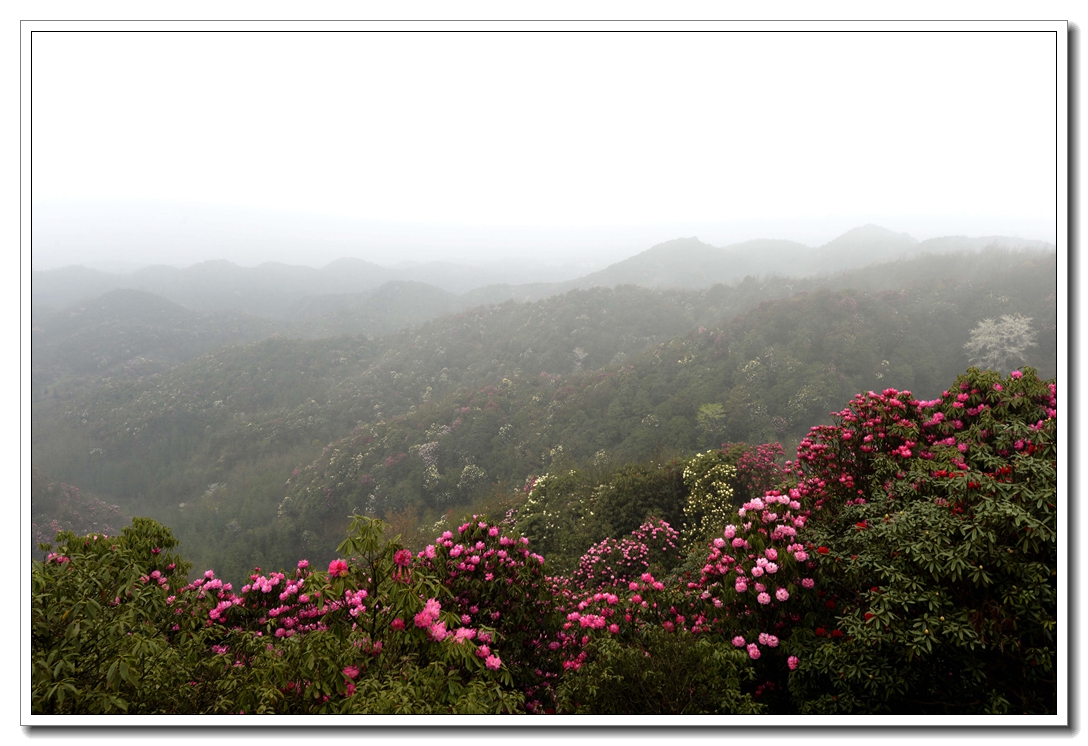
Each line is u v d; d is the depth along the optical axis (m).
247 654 2.84
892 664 2.32
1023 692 2.22
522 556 3.77
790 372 38.88
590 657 3.03
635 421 38.91
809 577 2.88
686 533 8.95
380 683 2.28
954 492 2.68
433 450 41.34
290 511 41.78
